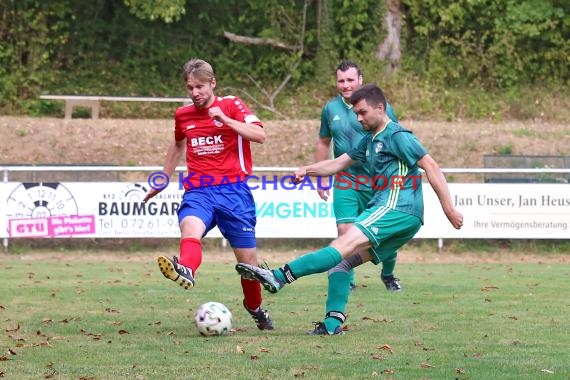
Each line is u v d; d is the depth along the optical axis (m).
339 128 19.61
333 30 52.97
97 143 42.94
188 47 54.00
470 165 42.59
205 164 15.19
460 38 54.25
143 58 53.53
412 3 53.16
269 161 42.91
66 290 21.73
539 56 54.12
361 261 15.05
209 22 54.06
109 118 49.25
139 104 51.12
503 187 31.72
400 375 11.71
